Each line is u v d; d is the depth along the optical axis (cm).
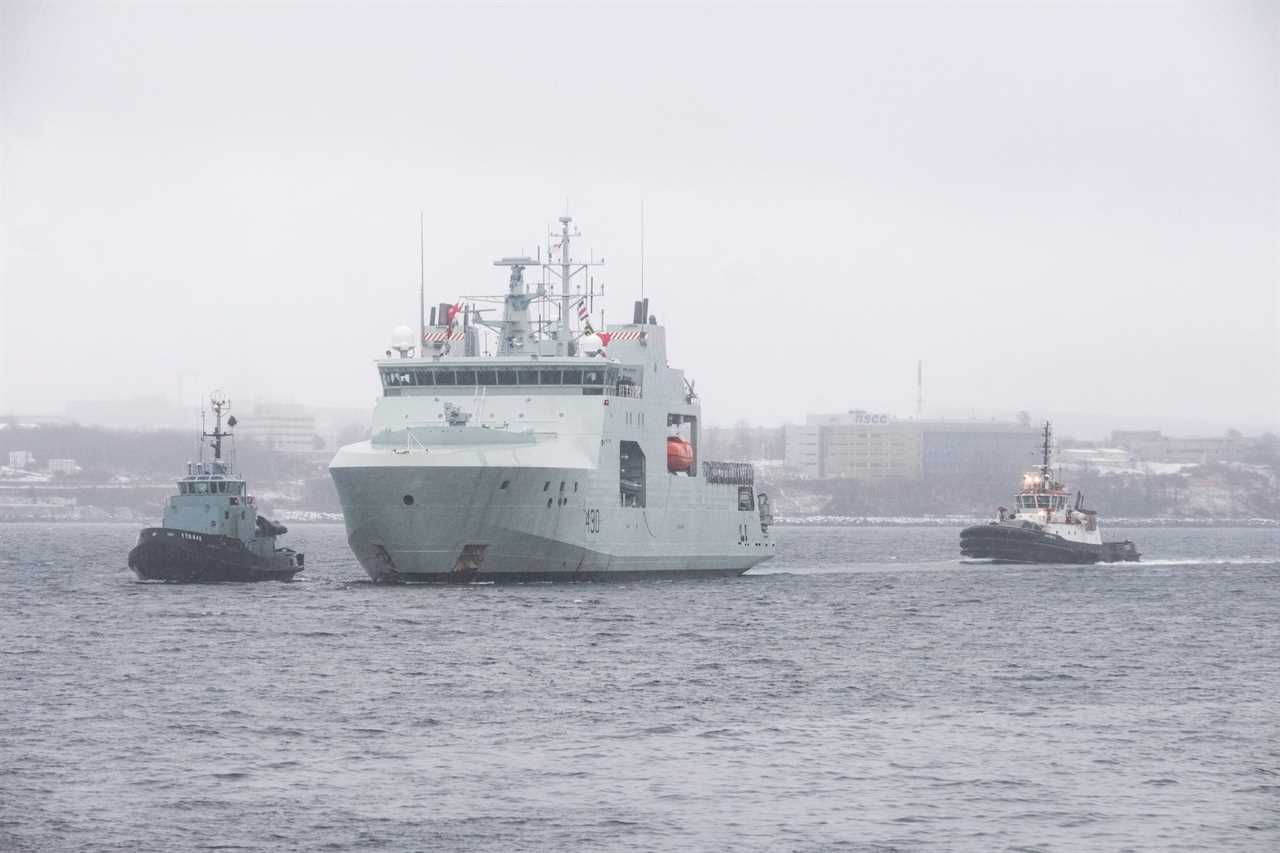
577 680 18875
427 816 13000
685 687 18538
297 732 15862
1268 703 18025
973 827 12862
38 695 17800
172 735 15688
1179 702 18050
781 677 19388
